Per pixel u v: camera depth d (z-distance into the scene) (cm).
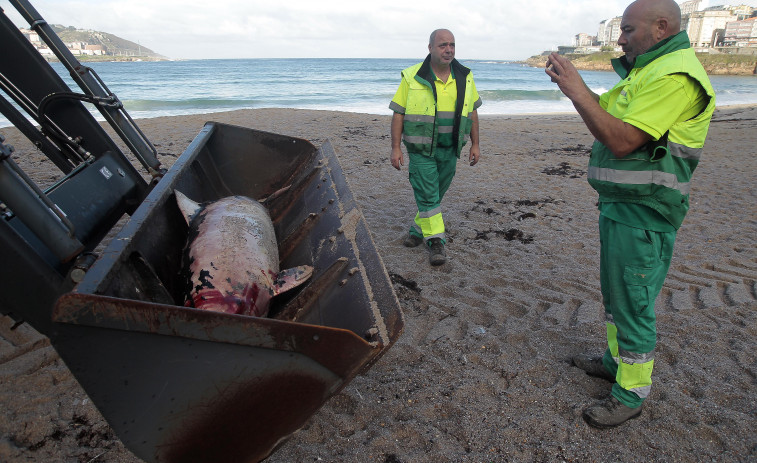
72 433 256
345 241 297
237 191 462
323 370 186
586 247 518
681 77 211
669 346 329
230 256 273
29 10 317
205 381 180
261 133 459
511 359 319
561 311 379
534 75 7588
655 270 240
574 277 443
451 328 358
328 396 191
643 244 237
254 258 283
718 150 1108
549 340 340
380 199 679
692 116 222
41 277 204
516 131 1433
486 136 1304
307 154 467
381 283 230
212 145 452
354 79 5328
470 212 639
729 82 6272
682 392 287
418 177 454
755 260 481
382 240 531
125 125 350
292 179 459
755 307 380
